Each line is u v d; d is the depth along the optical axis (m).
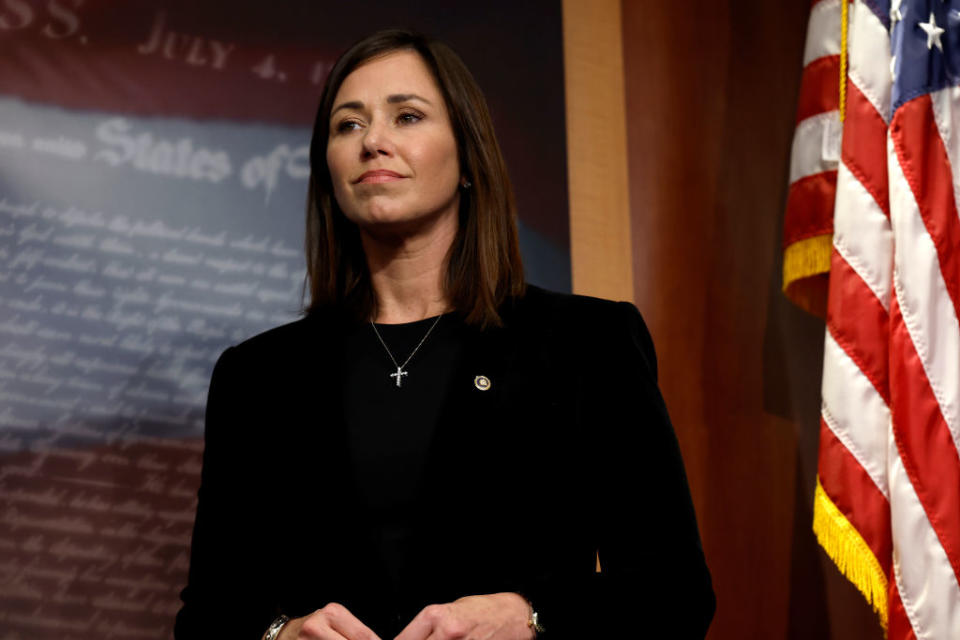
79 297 5.59
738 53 7.20
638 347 3.66
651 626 3.16
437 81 3.94
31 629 5.23
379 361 3.69
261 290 5.95
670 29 7.08
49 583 5.29
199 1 6.09
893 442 5.41
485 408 3.46
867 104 5.93
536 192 6.48
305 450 3.56
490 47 6.58
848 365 5.72
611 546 3.39
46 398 5.45
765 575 6.66
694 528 3.41
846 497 5.59
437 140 3.80
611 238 6.71
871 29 6.01
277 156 6.10
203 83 6.02
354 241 4.08
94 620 5.34
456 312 3.77
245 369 3.86
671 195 6.89
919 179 5.55
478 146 3.92
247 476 3.66
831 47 6.41
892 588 5.32
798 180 6.40
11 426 5.36
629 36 7.00
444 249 3.89
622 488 3.42
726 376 6.80
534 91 6.61
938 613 5.16
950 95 5.66
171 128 5.92
